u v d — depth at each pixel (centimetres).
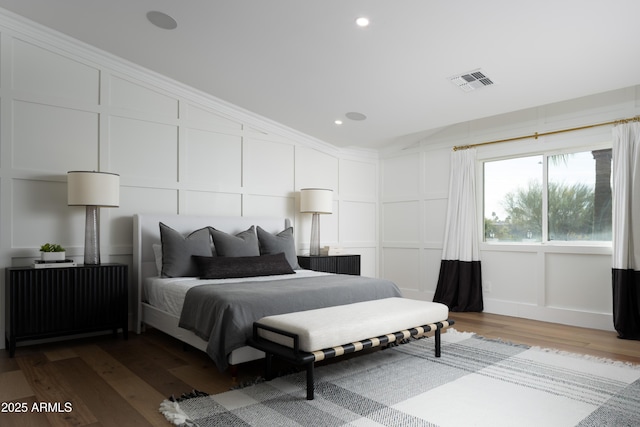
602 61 323
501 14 280
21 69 361
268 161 524
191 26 343
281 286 326
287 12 310
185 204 452
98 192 353
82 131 391
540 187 481
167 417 212
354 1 287
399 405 230
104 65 403
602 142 431
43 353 331
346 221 609
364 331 258
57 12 345
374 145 609
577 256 441
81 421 210
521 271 484
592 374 282
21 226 358
